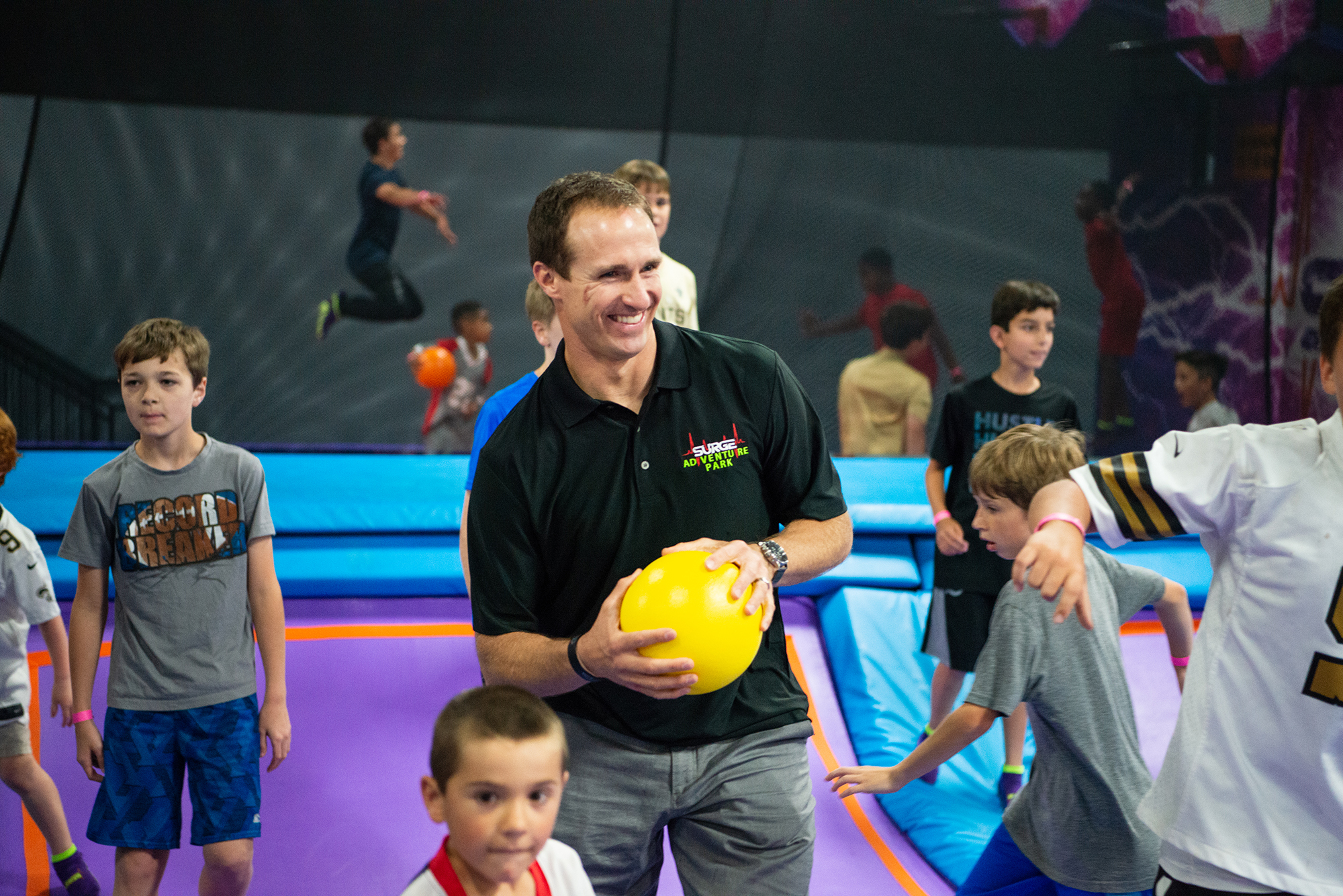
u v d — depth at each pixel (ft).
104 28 21.88
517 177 24.36
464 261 24.64
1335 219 20.62
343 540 13.25
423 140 23.79
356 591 12.58
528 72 23.45
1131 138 22.03
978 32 22.24
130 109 22.26
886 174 22.61
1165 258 21.84
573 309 5.84
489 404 8.75
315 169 23.34
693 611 5.44
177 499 8.51
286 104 22.95
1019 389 11.76
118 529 8.43
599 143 24.43
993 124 22.44
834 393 22.54
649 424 6.16
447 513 13.62
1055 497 5.36
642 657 5.45
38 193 21.98
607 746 6.27
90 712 8.59
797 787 6.47
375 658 11.98
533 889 5.16
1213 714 5.34
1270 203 20.99
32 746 10.68
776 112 22.67
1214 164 21.40
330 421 24.04
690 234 23.62
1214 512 5.27
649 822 6.33
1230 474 5.20
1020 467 7.50
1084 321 22.36
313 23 22.76
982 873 7.95
